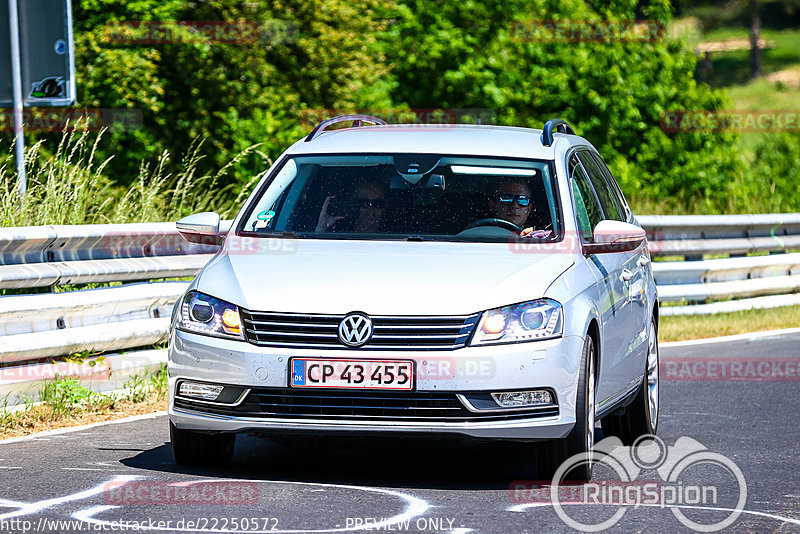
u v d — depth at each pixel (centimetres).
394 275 2027
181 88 5819
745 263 4944
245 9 5741
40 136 5209
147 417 2683
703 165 7800
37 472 2086
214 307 2028
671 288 4631
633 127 7756
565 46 7712
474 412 1939
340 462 2231
